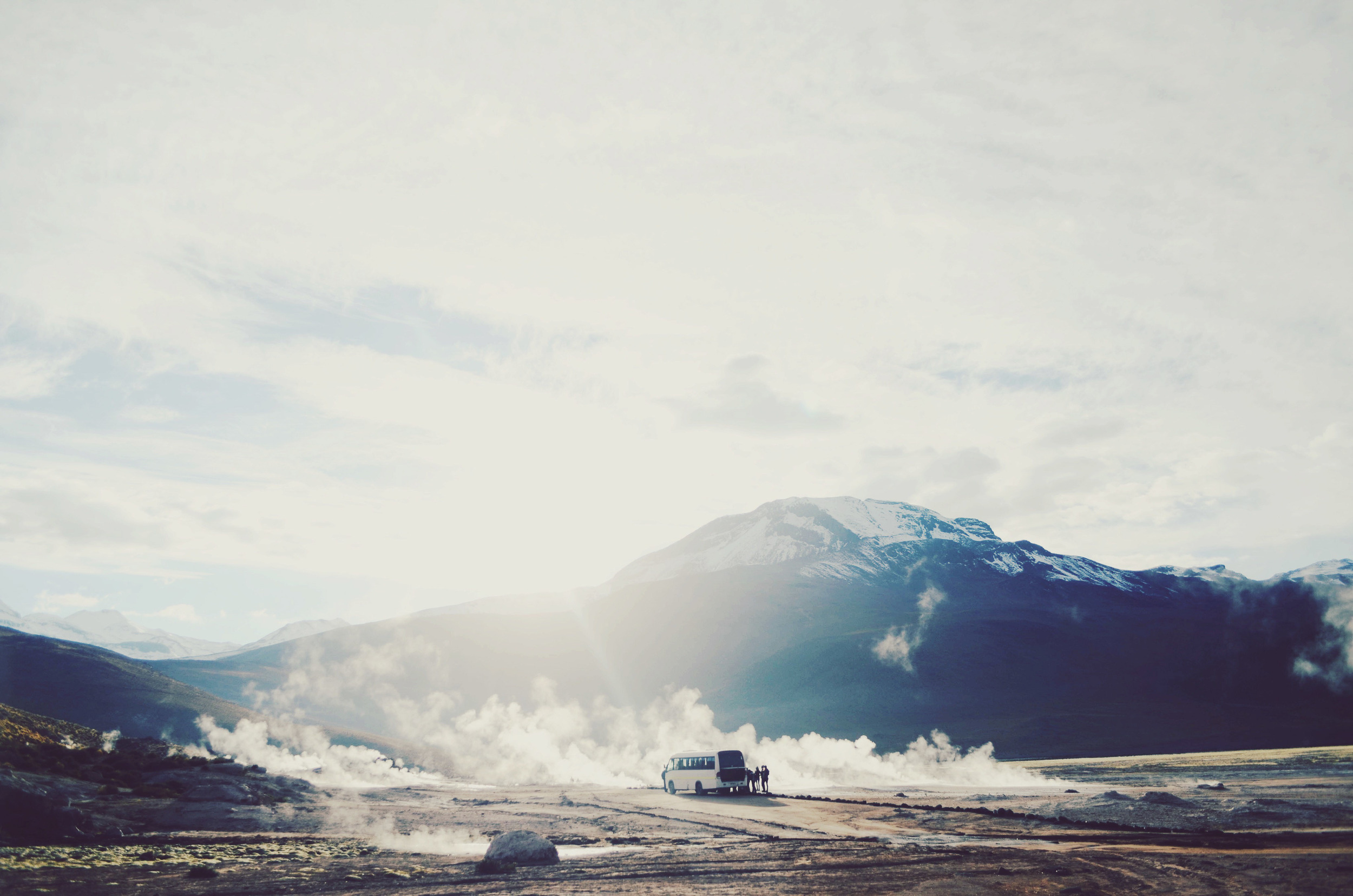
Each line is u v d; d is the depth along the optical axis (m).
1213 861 28.20
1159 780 72.00
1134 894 23.28
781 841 38.97
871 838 39.34
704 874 28.95
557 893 25.53
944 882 26.12
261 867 31.70
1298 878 24.28
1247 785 58.72
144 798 49.97
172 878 28.77
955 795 67.81
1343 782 56.03
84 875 28.53
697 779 69.19
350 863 33.38
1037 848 33.69
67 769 53.12
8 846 33.88
